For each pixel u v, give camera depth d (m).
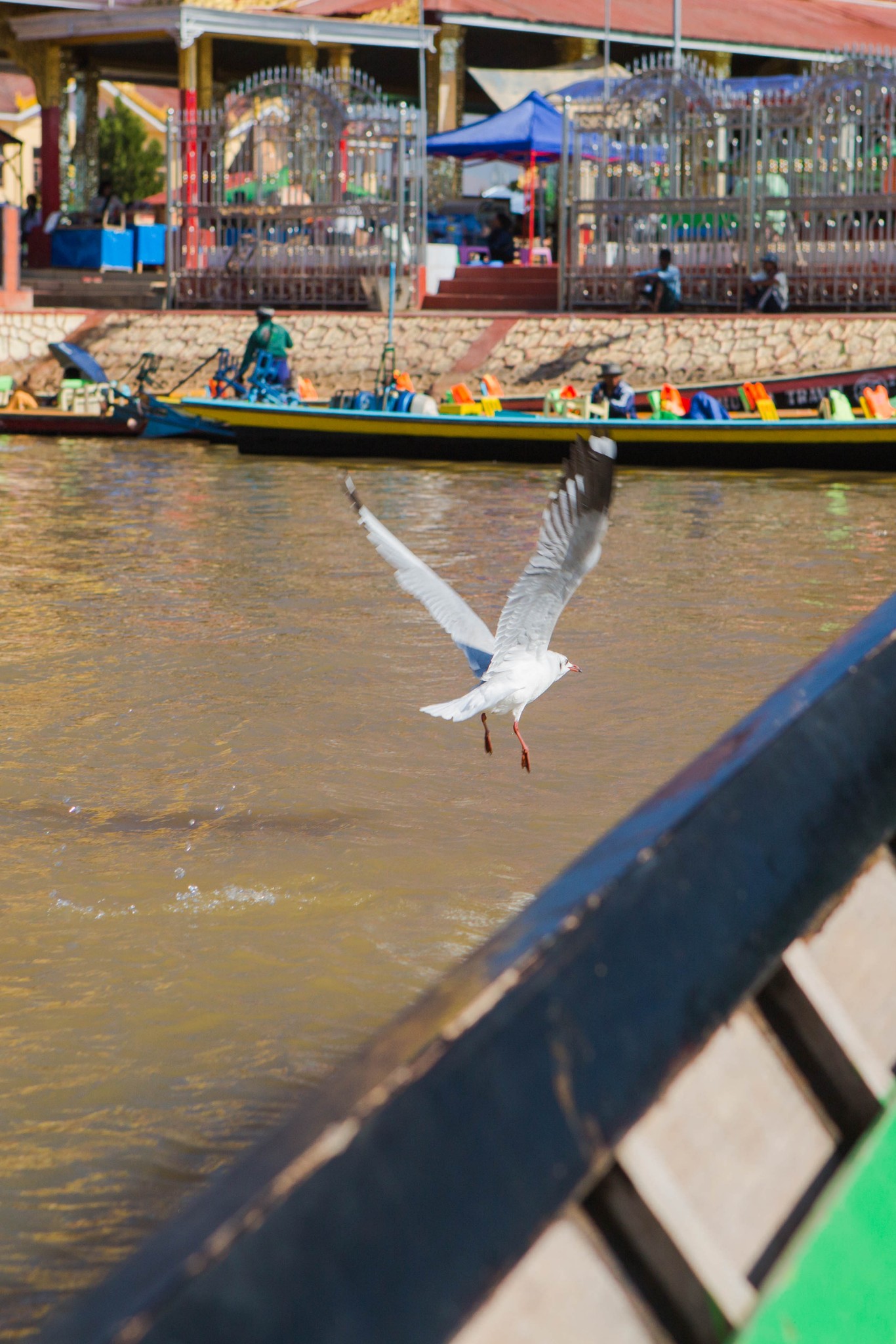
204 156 32.16
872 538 15.93
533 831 7.40
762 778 1.45
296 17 32.59
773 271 27.19
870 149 26.88
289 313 30.02
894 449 21.09
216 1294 0.94
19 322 30.80
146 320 30.77
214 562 14.59
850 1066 1.48
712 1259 1.27
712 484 20.58
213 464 23.16
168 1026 5.40
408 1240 1.03
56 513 17.84
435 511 18.22
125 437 26.81
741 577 13.70
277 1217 0.98
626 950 1.26
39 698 9.69
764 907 1.37
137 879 6.74
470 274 31.67
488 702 4.76
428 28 33.88
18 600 12.68
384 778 8.21
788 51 35.66
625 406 23.55
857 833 1.50
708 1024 1.28
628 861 1.32
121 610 12.35
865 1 39.50
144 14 32.03
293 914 6.39
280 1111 4.87
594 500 4.20
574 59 37.25
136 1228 4.27
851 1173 1.44
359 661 10.75
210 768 8.35
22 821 7.52
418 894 6.59
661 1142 1.34
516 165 36.91
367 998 5.63
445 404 24.98
